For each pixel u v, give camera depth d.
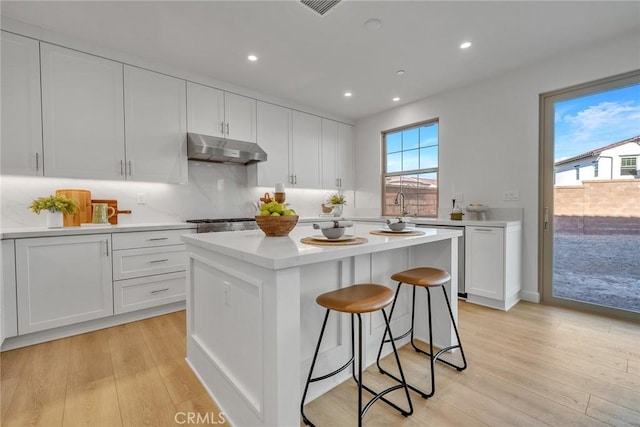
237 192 3.93
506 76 3.30
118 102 2.79
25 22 2.34
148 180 2.97
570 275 2.96
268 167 3.90
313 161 4.44
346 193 5.05
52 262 2.25
